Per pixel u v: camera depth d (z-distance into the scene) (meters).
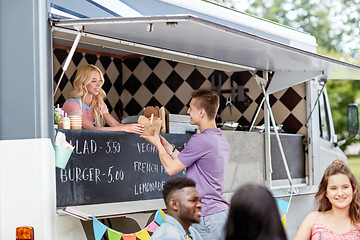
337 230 3.10
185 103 6.59
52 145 3.31
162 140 4.03
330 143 6.38
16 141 3.25
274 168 5.60
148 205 3.93
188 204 2.78
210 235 3.61
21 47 3.30
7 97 3.30
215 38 3.93
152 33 3.81
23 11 3.31
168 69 6.73
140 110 6.95
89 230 3.50
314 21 16.86
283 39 5.57
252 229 1.85
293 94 6.12
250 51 4.46
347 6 16.75
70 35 4.45
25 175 3.23
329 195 3.10
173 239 2.71
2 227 3.23
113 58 6.98
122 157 3.93
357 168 16.34
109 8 3.75
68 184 3.56
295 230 5.60
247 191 1.89
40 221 3.20
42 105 3.26
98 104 4.54
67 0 3.49
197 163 3.67
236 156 5.10
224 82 6.42
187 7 4.35
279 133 5.76
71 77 6.51
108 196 3.81
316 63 4.82
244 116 6.30
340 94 16.06
